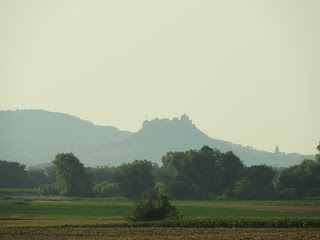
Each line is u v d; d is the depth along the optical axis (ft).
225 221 654.53
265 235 534.37
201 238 515.91
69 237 542.16
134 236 545.85
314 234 541.34
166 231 595.47
